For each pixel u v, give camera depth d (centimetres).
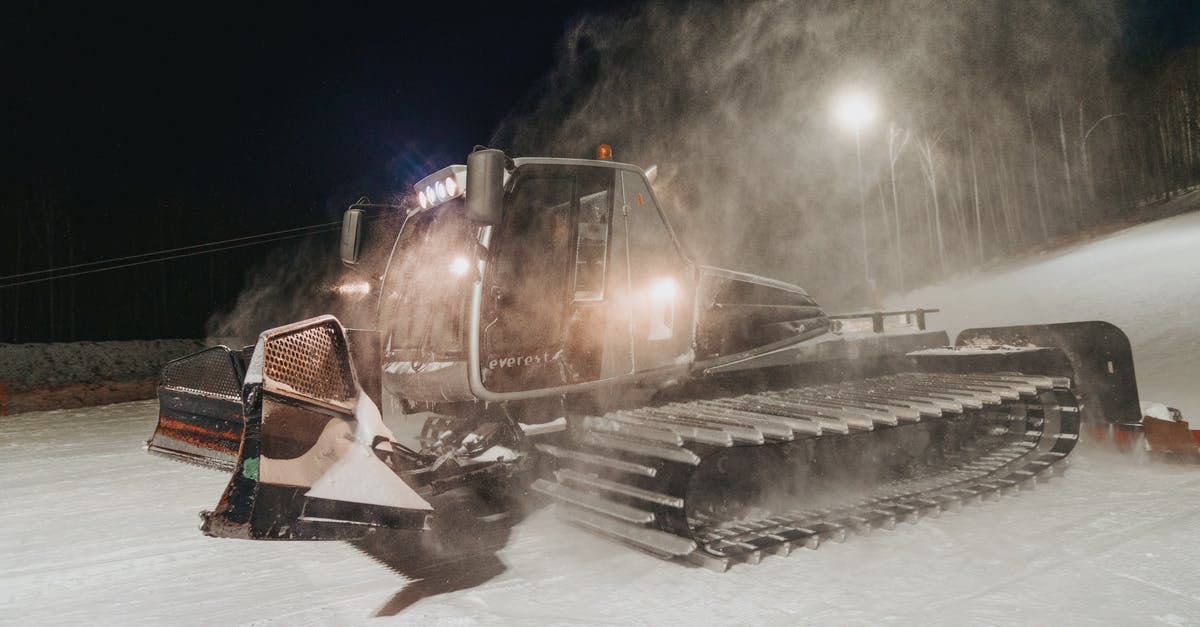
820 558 352
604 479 384
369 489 287
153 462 707
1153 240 2423
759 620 286
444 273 389
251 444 264
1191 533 364
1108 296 1529
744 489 402
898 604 295
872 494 434
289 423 281
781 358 473
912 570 332
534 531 414
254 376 270
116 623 311
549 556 372
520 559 368
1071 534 371
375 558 379
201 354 399
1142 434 506
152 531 449
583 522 389
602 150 418
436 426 434
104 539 434
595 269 400
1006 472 468
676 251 432
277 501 264
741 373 455
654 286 421
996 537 372
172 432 413
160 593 343
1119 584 306
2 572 379
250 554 396
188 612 319
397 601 320
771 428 358
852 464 451
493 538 403
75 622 314
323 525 272
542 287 379
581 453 391
